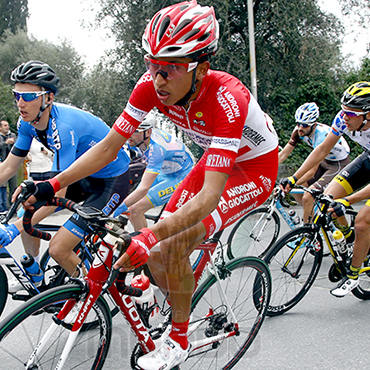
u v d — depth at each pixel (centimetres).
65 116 219
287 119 1015
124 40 995
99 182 248
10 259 206
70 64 1410
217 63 972
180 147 313
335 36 1083
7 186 667
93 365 172
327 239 278
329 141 296
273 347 221
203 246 177
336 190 314
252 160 192
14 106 1065
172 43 133
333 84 1141
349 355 210
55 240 206
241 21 998
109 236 152
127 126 170
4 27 1733
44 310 150
